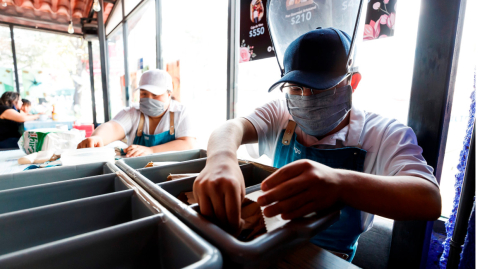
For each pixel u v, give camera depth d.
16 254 0.33
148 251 0.44
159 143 1.89
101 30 4.77
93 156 1.00
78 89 6.07
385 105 1.34
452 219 1.02
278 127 1.23
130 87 4.73
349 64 0.82
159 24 3.38
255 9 1.93
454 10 0.96
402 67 1.25
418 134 1.10
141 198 0.56
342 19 0.99
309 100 0.88
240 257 0.35
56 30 5.54
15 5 4.83
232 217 0.47
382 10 1.24
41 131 1.64
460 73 1.06
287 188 0.48
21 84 5.41
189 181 0.77
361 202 0.55
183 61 3.04
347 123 1.04
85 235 0.39
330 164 0.96
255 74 2.04
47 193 0.67
